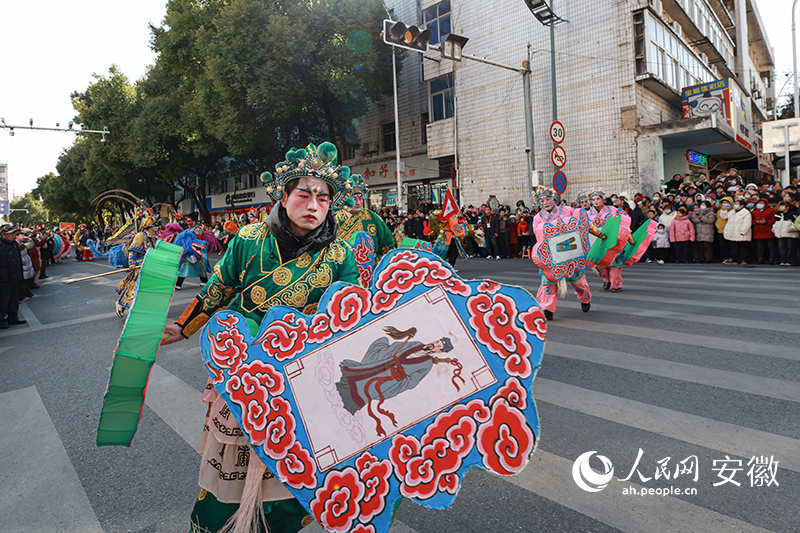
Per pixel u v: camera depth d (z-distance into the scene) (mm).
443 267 1595
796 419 3400
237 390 1656
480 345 1550
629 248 8555
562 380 4402
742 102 22641
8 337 7723
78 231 28297
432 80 22953
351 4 19969
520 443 1512
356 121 26922
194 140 25766
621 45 16906
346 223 4773
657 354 4980
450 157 22688
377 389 1595
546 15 14945
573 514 2518
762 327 5734
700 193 13469
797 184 12281
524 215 15859
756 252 11953
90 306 10406
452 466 1550
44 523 2693
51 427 4023
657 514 2475
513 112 19719
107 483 3082
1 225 8719
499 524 2471
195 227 13789
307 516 1842
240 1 19297
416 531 2451
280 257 1893
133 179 32438
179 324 1856
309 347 1635
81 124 30906
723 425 3375
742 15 30672
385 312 1613
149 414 4156
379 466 1577
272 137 22672
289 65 19547
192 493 2922
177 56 23688
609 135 17359
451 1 21297
